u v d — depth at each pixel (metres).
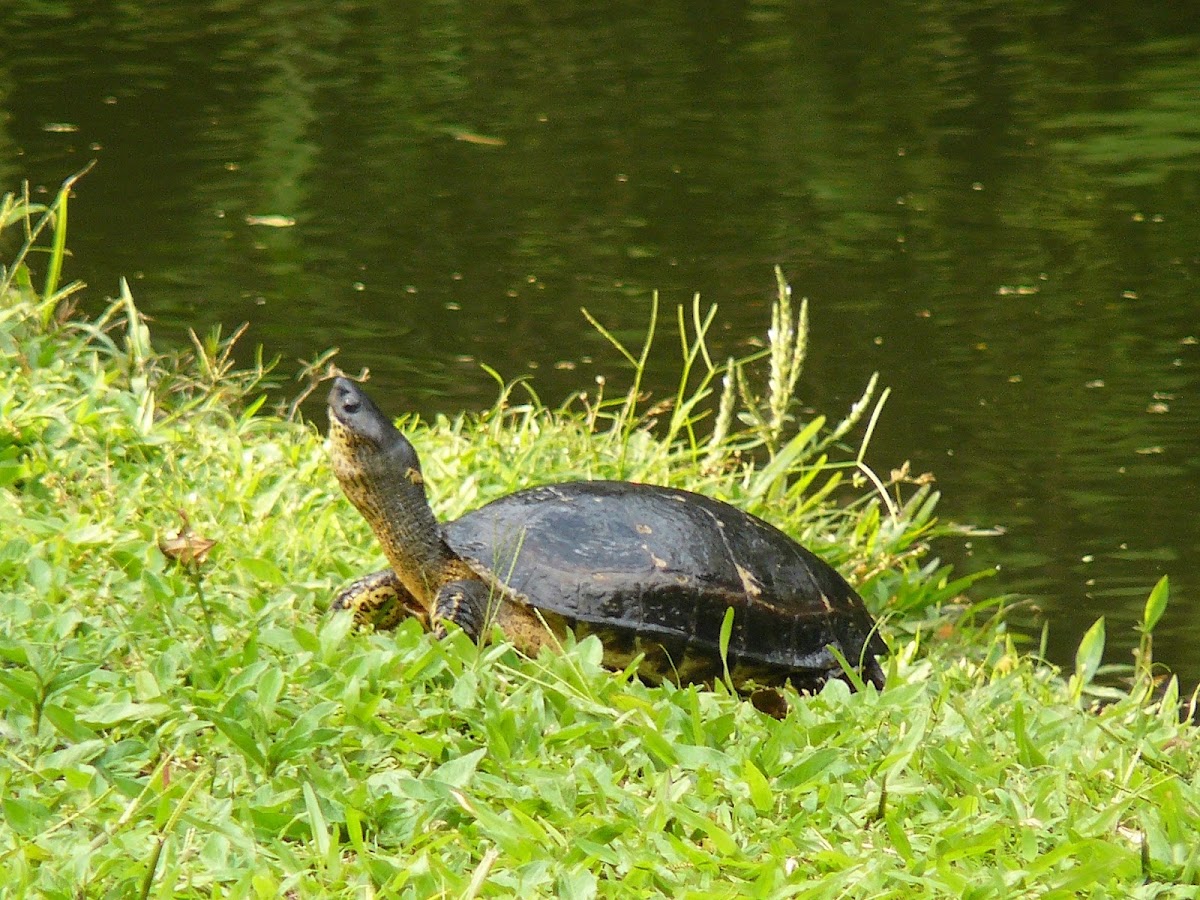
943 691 7.27
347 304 17.09
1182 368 15.53
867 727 6.75
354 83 27.56
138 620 6.98
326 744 5.93
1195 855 5.58
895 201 21.48
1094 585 11.20
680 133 24.92
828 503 12.65
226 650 6.89
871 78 28.42
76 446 9.42
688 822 5.63
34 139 23.06
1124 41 30.84
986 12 33.44
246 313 16.58
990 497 12.70
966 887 5.32
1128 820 6.17
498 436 11.45
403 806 5.63
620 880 5.39
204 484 9.40
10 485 8.74
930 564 11.06
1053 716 7.29
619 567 7.61
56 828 5.25
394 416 13.80
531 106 26.42
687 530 7.93
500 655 6.93
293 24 31.84
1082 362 15.77
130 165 22.16
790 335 11.48
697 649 7.64
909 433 14.09
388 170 22.66
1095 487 12.80
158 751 5.89
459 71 28.61
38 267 17.62
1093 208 21.12
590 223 20.44
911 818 6.00
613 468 11.01
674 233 20.06
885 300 17.73
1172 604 10.91
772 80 28.20
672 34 31.75
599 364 15.60
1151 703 8.94
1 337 10.83
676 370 15.53
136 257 18.36
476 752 5.86
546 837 5.50
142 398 10.48
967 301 17.67
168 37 30.41
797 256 19.25
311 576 8.23
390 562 7.89
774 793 6.02
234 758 5.90
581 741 6.30
